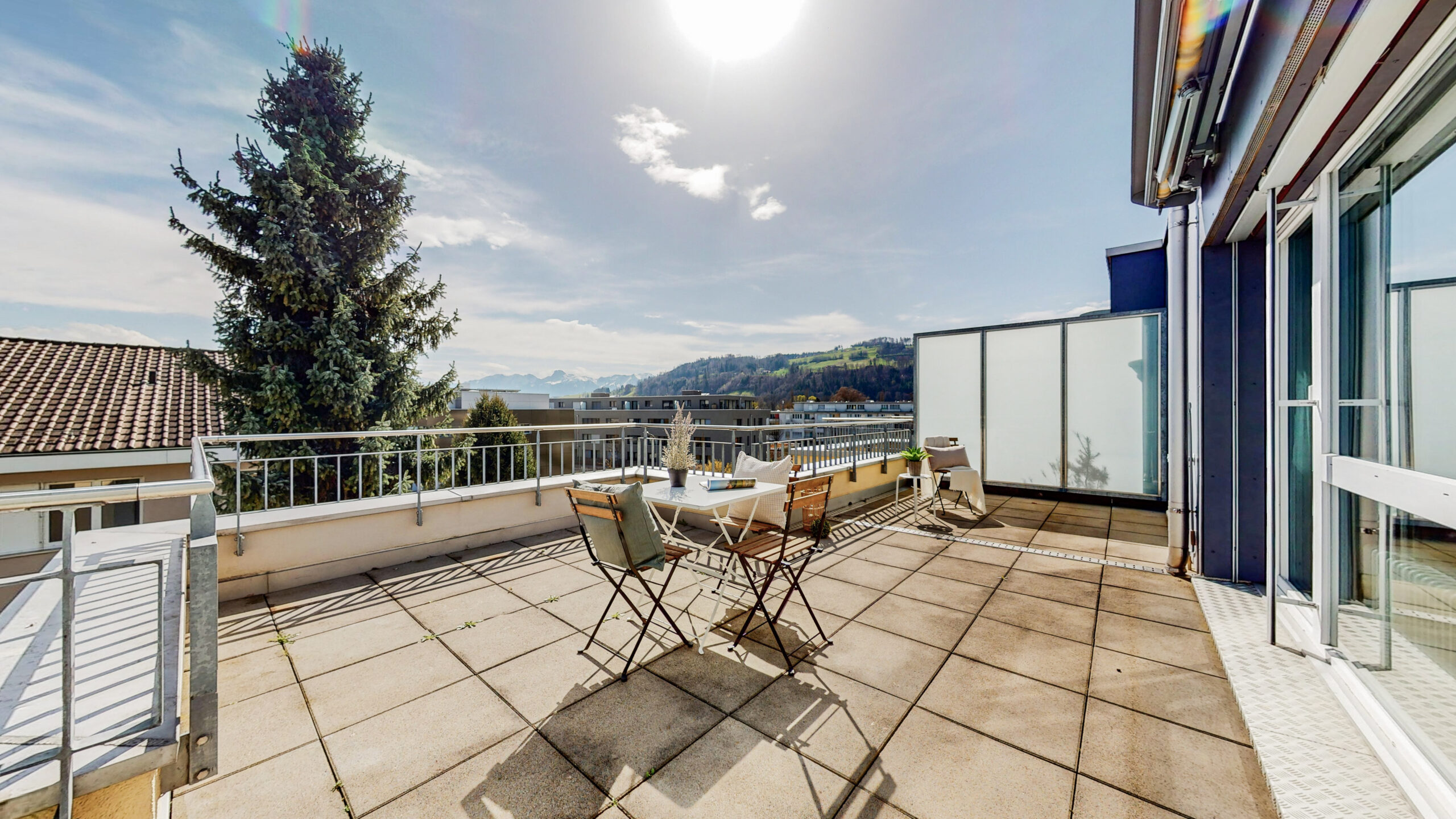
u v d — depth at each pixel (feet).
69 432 26.37
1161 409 21.11
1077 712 7.09
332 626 9.75
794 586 9.55
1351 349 7.27
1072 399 23.24
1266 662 8.12
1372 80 5.30
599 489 8.50
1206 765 6.02
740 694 7.54
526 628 9.70
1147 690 7.63
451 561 13.58
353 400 28.58
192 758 4.50
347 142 31.35
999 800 5.50
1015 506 21.68
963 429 26.11
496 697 7.43
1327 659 7.58
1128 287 25.95
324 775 5.85
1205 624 9.87
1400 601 6.17
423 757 6.16
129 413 29.22
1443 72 4.94
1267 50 6.24
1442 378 5.27
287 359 27.94
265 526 11.28
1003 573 13.10
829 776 5.84
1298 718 6.66
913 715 7.04
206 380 26.96
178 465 27.78
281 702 7.27
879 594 11.64
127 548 7.58
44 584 6.66
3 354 31.68
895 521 18.86
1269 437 8.76
